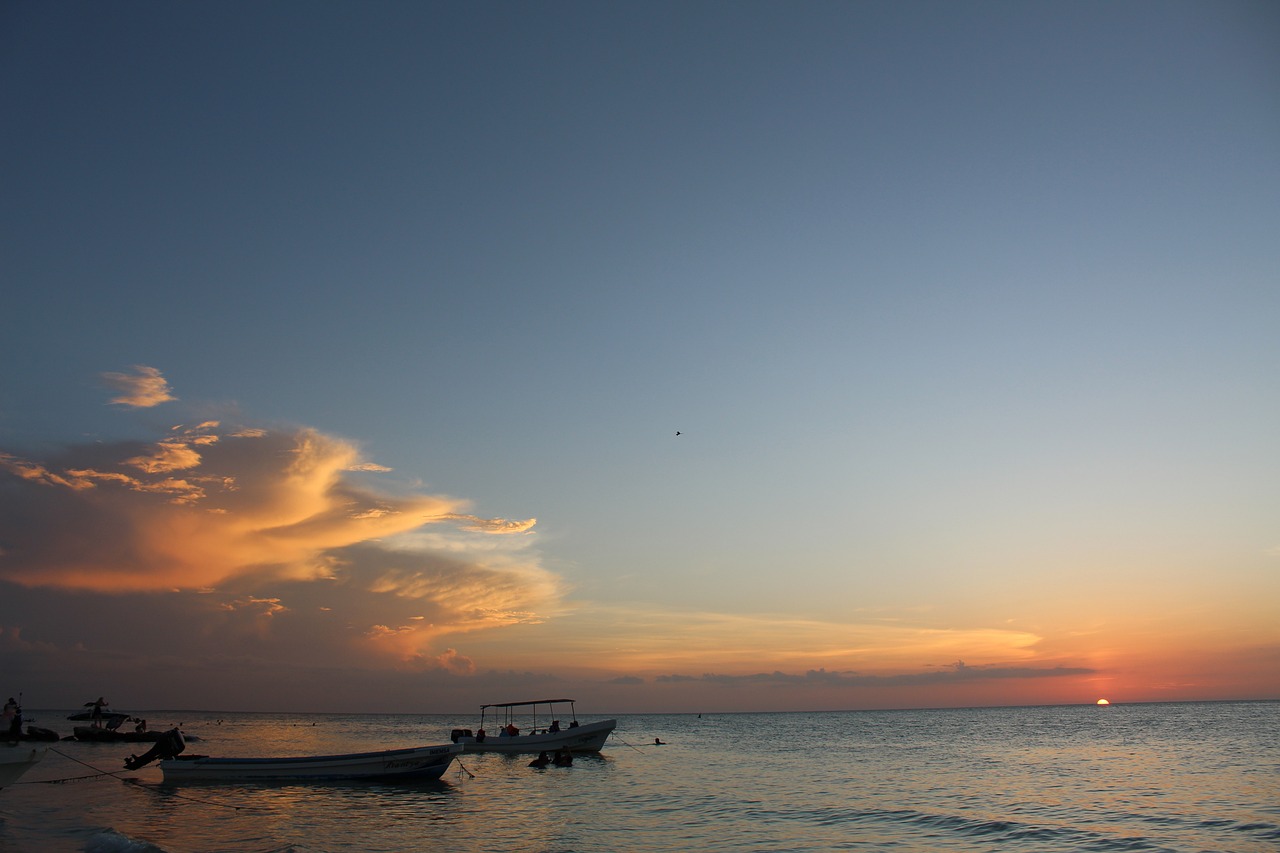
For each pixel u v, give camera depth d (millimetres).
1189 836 36844
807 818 42688
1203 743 105688
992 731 161250
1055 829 39094
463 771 59531
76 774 56812
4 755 36344
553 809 44875
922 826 40188
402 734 153375
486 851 32719
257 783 49812
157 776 54406
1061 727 171375
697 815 43562
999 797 52094
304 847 32750
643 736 157625
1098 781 61312
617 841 35594
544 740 76125
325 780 49750
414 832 36688
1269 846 34406
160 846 32562
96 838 32219
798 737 147125
